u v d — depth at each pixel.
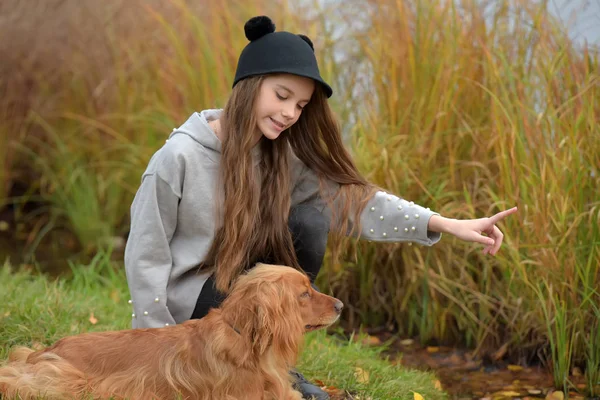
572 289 3.98
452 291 4.62
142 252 2.93
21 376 2.60
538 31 4.50
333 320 2.80
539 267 4.11
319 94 3.07
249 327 2.62
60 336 3.56
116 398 2.62
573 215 4.03
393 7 5.05
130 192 6.21
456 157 4.70
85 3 6.50
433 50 4.81
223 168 2.96
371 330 4.83
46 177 6.57
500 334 4.48
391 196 3.21
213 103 5.41
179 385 2.65
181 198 2.96
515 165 4.14
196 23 5.59
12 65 6.55
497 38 4.75
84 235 6.12
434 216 3.07
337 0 5.55
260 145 3.15
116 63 6.29
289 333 2.66
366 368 3.74
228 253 2.94
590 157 4.08
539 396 3.90
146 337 2.74
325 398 3.09
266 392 2.72
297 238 3.17
